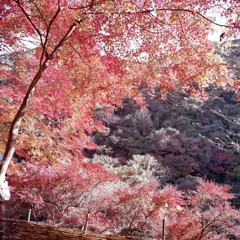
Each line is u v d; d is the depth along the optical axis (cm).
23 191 543
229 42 381
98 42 433
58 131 540
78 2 429
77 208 646
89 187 627
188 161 1750
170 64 443
